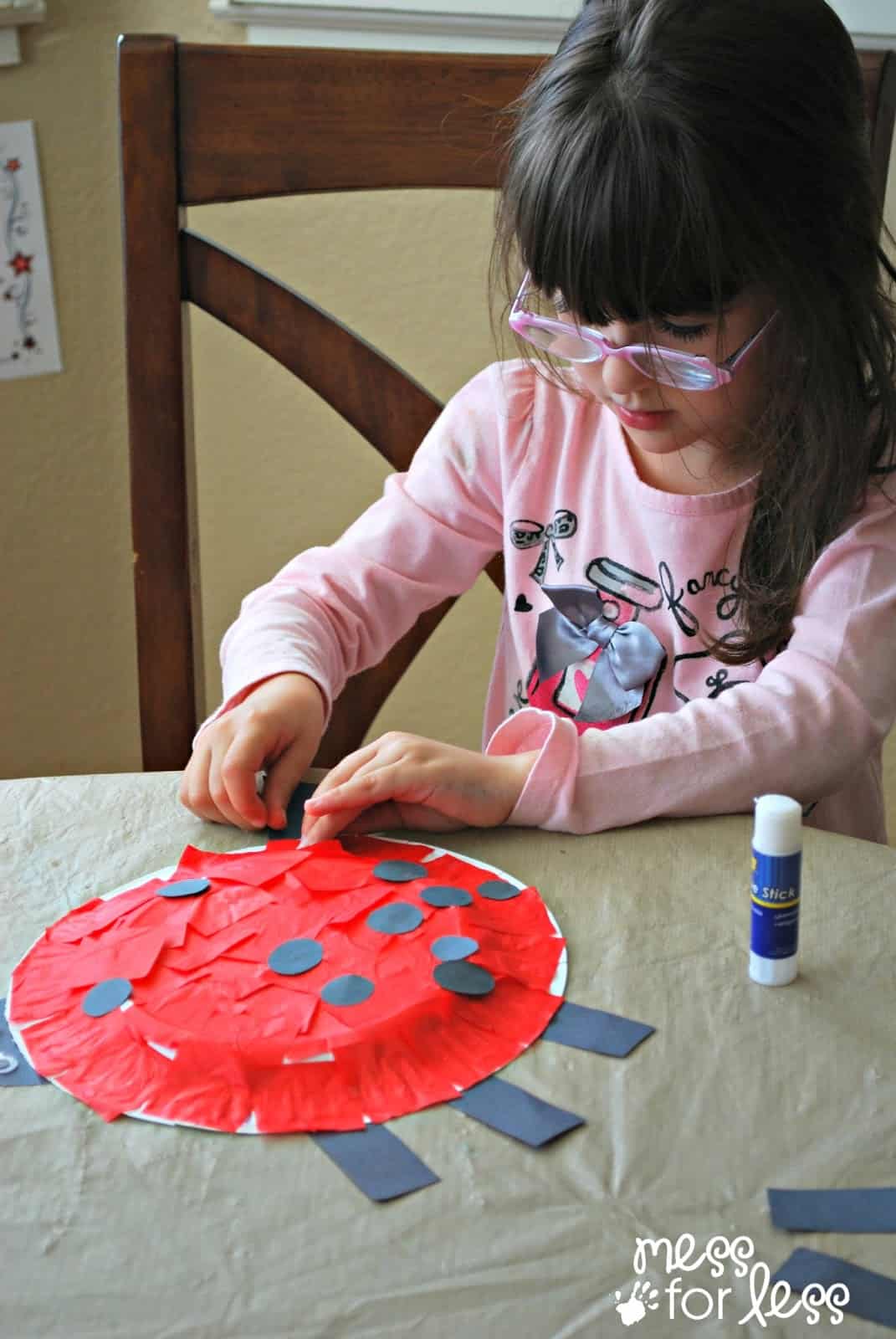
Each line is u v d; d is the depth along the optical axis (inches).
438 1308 17.1
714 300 30.5
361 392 42.9
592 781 30.5
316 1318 17.0
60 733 65.6
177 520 40.9
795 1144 20.1
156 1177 19.5
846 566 34.9
